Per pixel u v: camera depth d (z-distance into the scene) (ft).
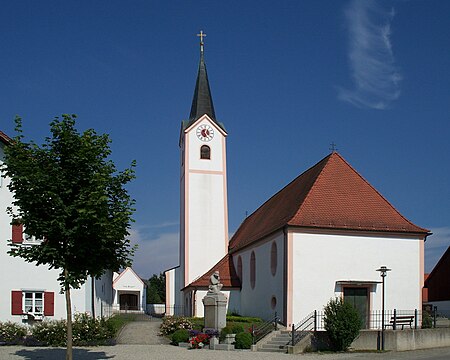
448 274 139.95
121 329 112.68
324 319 84.33
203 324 109.29
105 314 151.33
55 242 54.29
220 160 165.68
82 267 55.36
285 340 86.58
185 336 92.48
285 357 74.23
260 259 116.47
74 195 54.80
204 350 84.38
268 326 93.76
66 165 55.06
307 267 96.73
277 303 101.65
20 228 93.09
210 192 163.94
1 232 93.20
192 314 144.36
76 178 54.65
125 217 55.47
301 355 77.30
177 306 182.39
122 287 257.75
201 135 165.99
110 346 86.79
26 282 93.09
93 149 55.01
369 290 98.37
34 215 53.72
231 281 139.23
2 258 92.73
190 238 161.17
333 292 96.94
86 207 52.54
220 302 97.60
